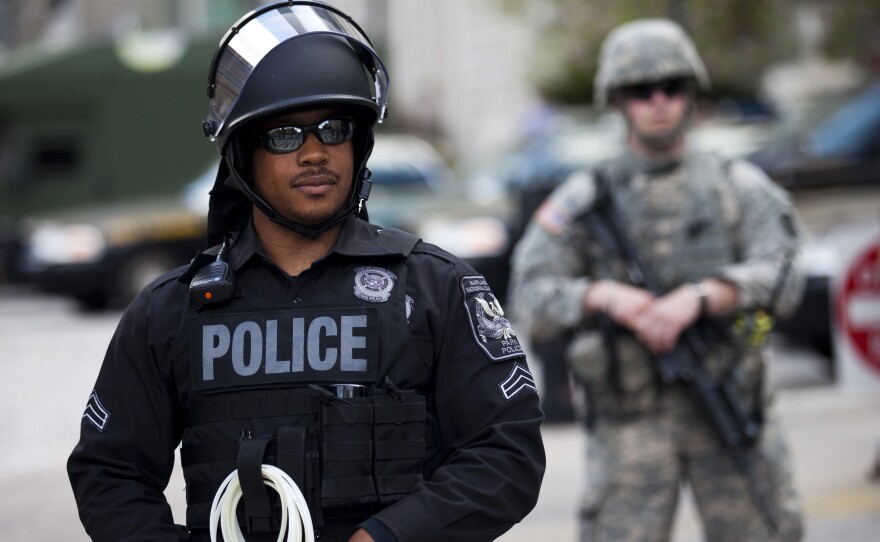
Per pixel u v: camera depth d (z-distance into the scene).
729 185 11.00
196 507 6.59
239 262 6.80
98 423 6.76
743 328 10.61
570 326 11.01
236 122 6.58
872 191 27.08
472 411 6.61
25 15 77.19
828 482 17.69
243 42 6.67
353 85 6.65
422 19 78.81
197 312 6.74
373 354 6.56
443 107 76.88
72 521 17.50
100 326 37.50
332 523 6.45
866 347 18.77
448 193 37.38
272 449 6.49
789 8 43.28
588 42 46.62
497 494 6.42
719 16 42.28
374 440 6.45
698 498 10.75
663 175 11.09
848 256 18.75
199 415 6.62
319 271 6.77
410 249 6.87
